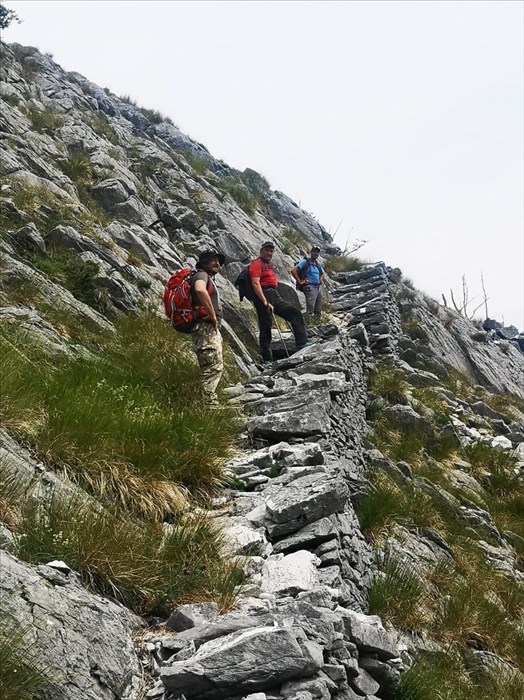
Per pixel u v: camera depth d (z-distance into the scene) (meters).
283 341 13.36
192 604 4.14
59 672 3.15
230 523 5.68
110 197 16.17
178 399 7.86
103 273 10.98
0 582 3.38
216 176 28.36
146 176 20.33
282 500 5.89
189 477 6.14
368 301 20.45
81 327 9.09
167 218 17.30
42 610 3.37
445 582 7.56
